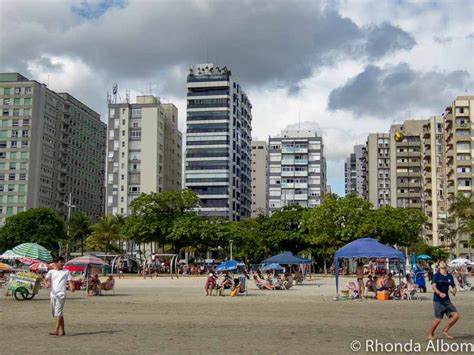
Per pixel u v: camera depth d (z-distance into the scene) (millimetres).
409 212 84625
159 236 86312
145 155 144750
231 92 159250
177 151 165125
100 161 175875
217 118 155750
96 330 17672
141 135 145625
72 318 21531
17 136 137500
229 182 154125
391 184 158000
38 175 139000
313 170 179750
